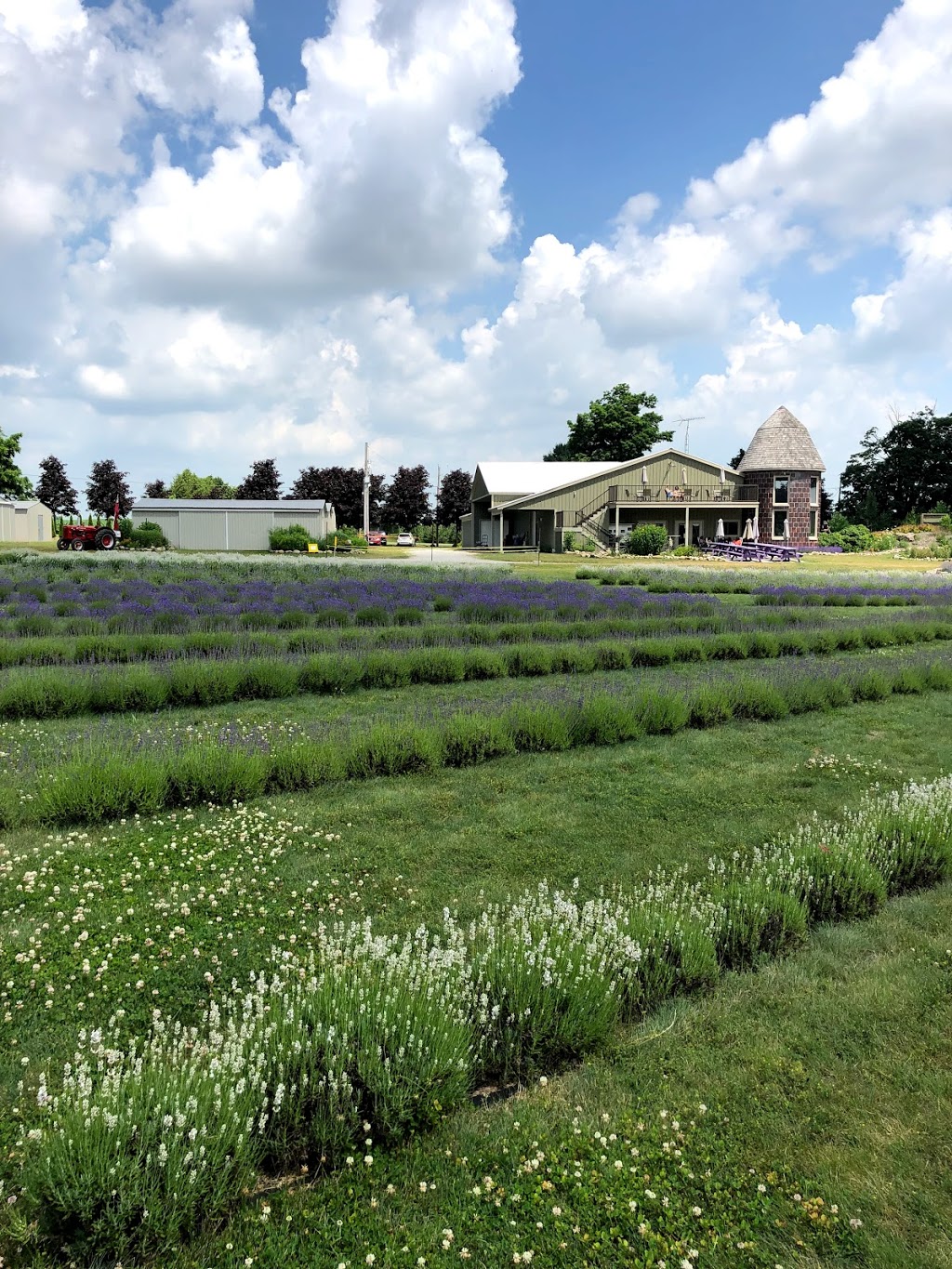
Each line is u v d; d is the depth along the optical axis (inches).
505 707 373.4
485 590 968.3
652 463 2124.8
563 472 2324.1
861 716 435.5
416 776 307.7
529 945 160.4
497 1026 143.6
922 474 3282.5
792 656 622.8
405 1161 117.7
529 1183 112.5
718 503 2046.0
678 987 165.6
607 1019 147.0
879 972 172.9
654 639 611.5
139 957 173.2
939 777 323.0
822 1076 136.9
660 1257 100.3
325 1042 126.3
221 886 208.5
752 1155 118.3
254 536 2139.5
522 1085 140.2
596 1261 100.0
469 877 221.1
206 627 646.5
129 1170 101.5
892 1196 110.0
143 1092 113.5
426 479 3668.8
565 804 279.9
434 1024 132.3
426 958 160.7
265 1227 105.4
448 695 451.2
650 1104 130.2
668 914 180.5
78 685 391.9
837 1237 103.5
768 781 312.5
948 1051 143.0
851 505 3489.2
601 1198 109.3
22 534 2242.9
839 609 930.1
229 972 169.6
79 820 249.1
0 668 470.0
